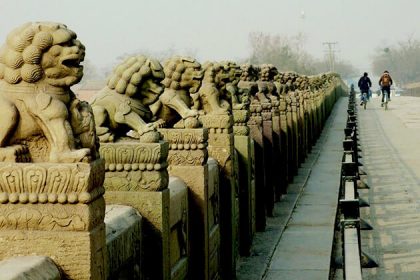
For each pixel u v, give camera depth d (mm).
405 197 12539
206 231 6582
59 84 3752
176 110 6805
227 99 8680
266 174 12109
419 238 9367
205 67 8320
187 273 6375
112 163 5156
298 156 17938
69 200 3531
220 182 7996
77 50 3721
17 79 3686
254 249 9922
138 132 5430
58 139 3641
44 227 3562
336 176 16812
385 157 18828
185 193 6309
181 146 6449
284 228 11297
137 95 5777
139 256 5023
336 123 32906
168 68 7121
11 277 3146
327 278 8445
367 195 12906
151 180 5148
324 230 11070
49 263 3512
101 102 5609
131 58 5750
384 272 7895
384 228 10055
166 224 5293
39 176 3508
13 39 3664
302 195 14336
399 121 31812
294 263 9164
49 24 3686
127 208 5047
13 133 3703
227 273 8078
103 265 3764
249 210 9523
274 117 13297
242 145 9383
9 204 3562
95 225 3660
